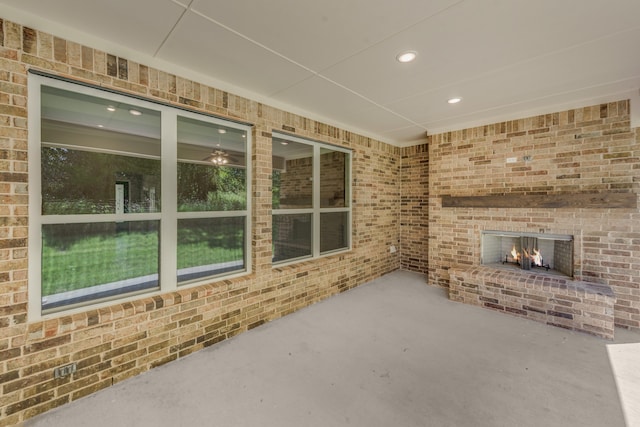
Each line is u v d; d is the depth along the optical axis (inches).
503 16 73.8
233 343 113.0
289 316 138.8
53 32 77.2
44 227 81.7
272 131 137.4
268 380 89.8
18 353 73.2
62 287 85.4
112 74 87.3
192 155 113.2
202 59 97.2
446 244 182.1
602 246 132.5
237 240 128.3
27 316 76.0
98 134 91.2
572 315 125.0
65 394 79.6
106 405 79.0
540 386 86.7
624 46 88.2
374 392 84.3
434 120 167.0
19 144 73.5
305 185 159.9
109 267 94.4
